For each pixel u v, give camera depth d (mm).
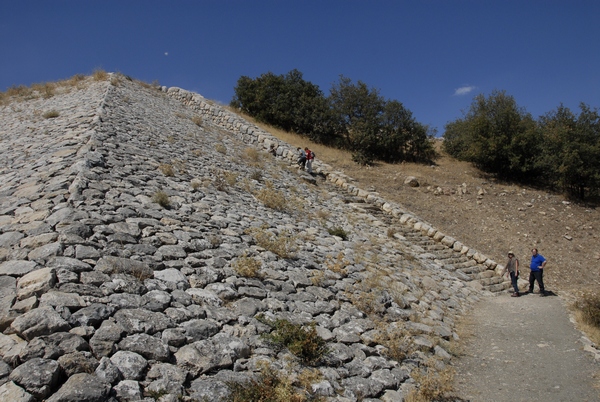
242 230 9359
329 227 13781
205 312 5633
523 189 24844
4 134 15555
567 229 19969
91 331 4367
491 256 17672
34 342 3936
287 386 4781
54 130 13859
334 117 31797
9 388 3416
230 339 5273
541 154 24859
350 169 26547
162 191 9695
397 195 23141
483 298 13352
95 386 3705
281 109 33281
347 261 10516
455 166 29641
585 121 23812
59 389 3596
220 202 10984
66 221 6379
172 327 5012
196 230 8164
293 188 17297
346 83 32875
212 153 17250
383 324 7934
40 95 24078
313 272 8766
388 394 5914
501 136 26031
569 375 7578
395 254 13953
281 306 6734
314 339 5961
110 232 6566
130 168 10430
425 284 12102
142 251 6441
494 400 6691
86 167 9000
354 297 8547
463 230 19922
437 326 9258
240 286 6766
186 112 26125
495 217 21281
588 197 23609
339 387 5523
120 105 18594
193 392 4230
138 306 5109
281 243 9250
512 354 8547
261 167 18812
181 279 6141
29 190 7957
